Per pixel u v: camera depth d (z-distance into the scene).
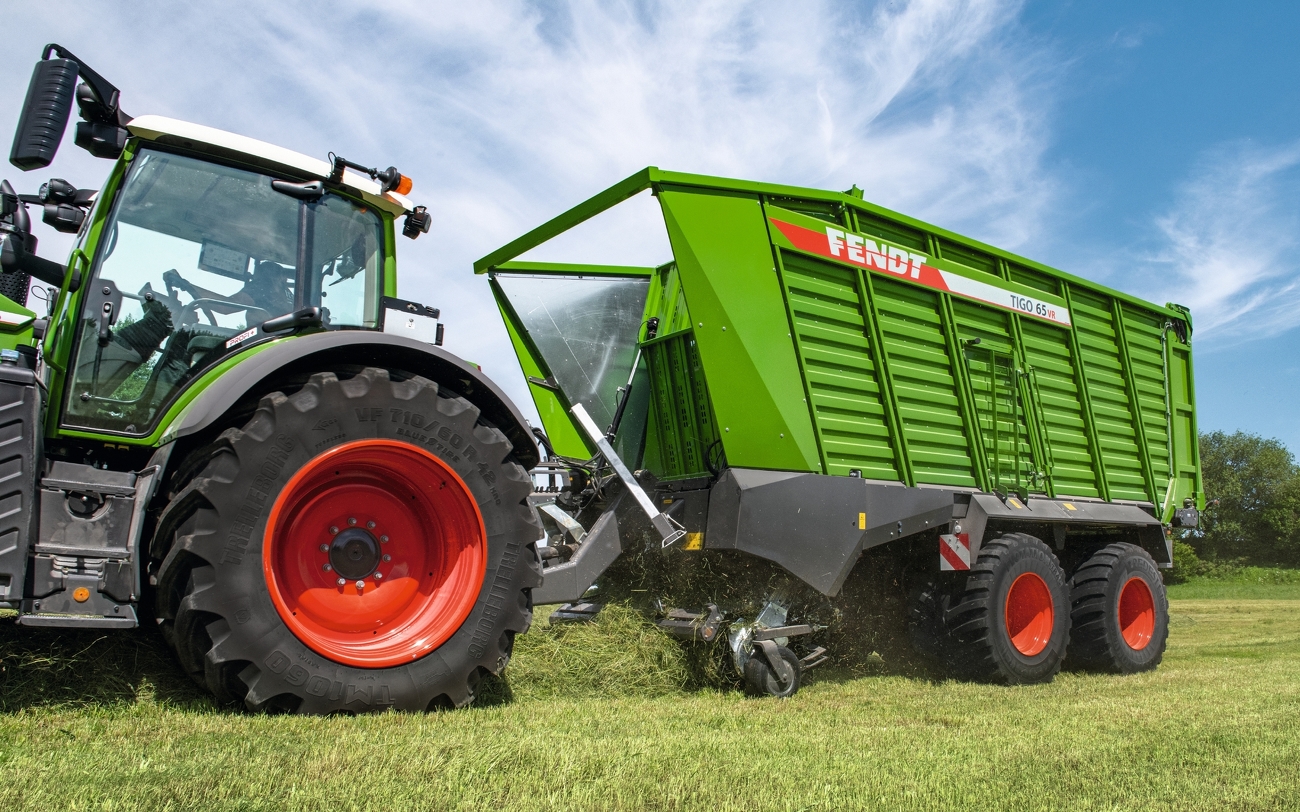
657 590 4.81
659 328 5.63
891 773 2.56
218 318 3.45
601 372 5.61
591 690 4.09
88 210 3.73
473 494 3.41
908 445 5.24
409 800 2.02
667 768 2.46
